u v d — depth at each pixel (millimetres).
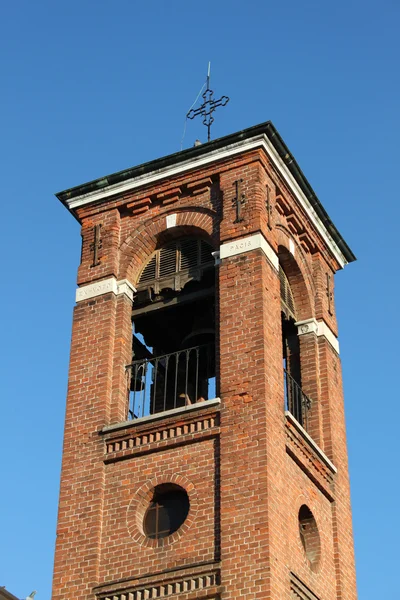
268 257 27516
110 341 28078
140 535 24656
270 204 28641
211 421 25281
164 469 25219
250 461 24156
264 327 25984
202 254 28828
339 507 27703
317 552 26062
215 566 23172
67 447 26703
